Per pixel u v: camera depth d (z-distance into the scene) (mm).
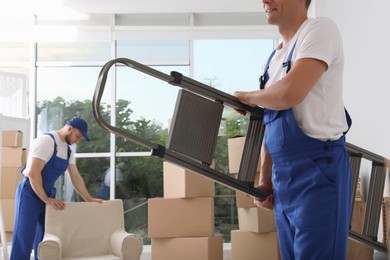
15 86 6273
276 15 1698
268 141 1698
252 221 5094
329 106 1602
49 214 4312
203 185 5000
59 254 3973
